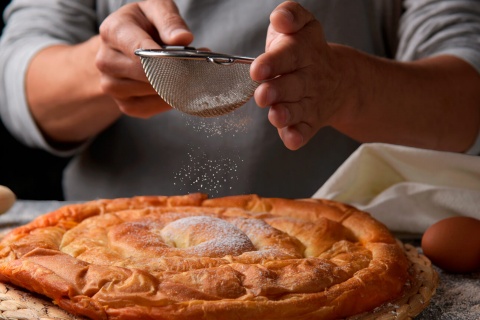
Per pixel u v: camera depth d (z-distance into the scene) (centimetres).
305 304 68
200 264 71
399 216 91
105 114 110
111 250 75
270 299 68
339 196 96
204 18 111
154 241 75
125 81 88
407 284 75
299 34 72
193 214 82
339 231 80
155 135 114
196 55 70
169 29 82
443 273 82
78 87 107
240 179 111
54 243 77
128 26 84
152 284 68
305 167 112
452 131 99
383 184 97
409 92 94
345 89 81
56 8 119
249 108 109
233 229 77
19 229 80
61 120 112
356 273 72
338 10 110
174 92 74
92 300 67
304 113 72
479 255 81
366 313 70
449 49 107
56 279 69
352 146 115
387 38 116
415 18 111
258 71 68
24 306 69
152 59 73
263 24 109
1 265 72
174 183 109
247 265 71
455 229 81
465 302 76
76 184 124
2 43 121
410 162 95
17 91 112
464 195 90
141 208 86
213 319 66
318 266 72
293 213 85
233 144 110
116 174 118
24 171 169
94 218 81
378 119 91
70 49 111
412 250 84
